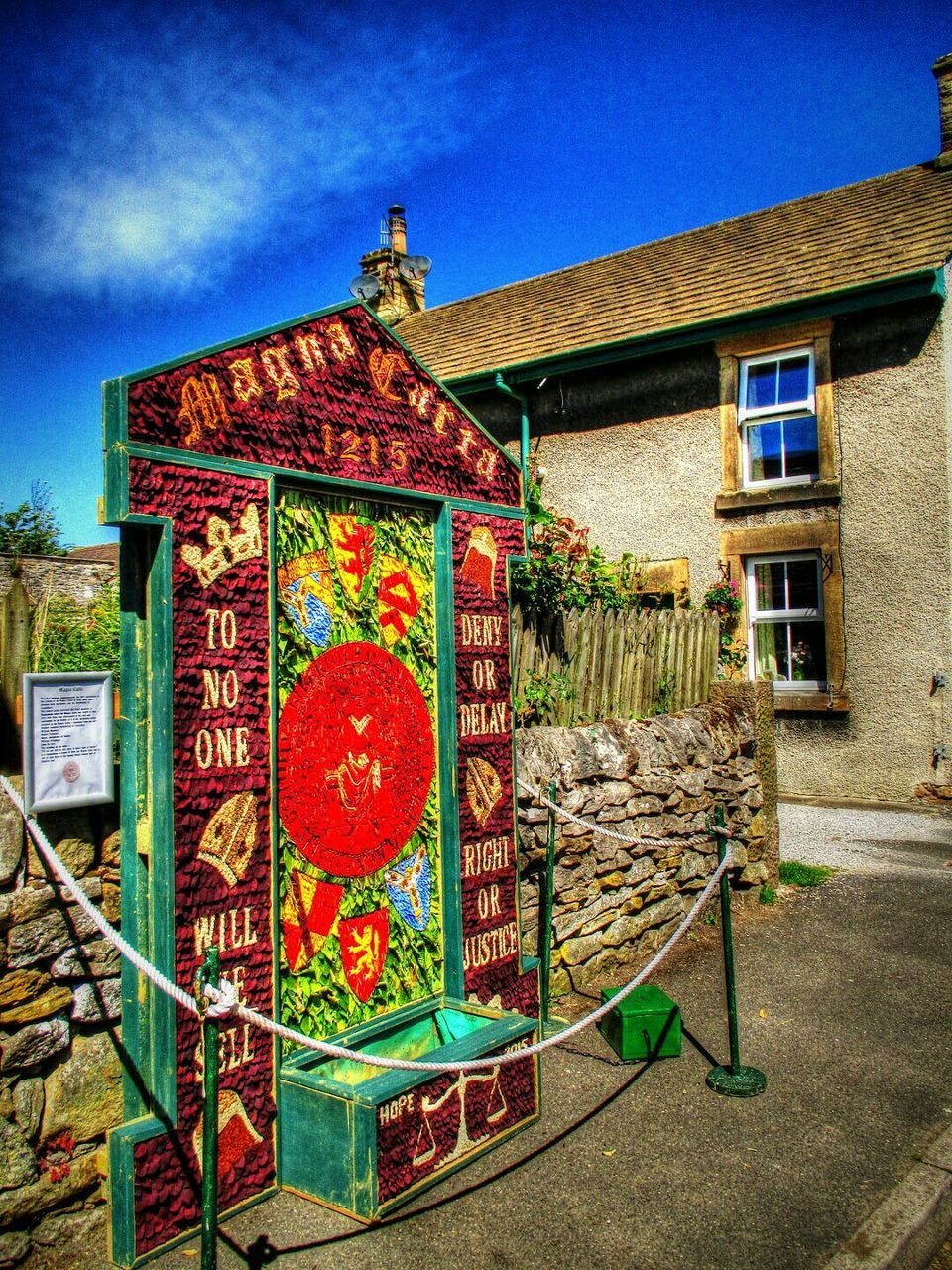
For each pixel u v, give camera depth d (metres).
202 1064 3.12
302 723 3.67
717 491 11.35
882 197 12.09
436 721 4.34
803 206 13.12
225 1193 3.18
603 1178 3.50
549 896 4.74
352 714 3.89
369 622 4.03
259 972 3.33
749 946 6.04
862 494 10.45
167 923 3.07
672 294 12.20
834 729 10.63
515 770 4.65
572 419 12.41
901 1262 3.12
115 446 3.07
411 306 17.75
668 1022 4.52
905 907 6.74
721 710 7.05
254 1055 3.30
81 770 3.06
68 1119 3.05
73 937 3.07
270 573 3.47
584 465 12.30
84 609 5.79
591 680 6.01
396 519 4.21
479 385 12.65
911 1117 3.96
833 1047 4.62
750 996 5.25
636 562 9.90
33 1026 2.97
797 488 10.77
